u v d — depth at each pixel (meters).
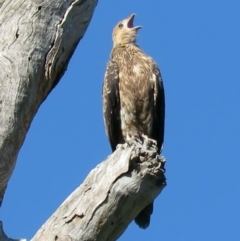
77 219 11.66
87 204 11.66
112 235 11.78
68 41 14.48
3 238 12.40
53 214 11.84
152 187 11.78
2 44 14.03
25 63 13.84
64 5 14.50
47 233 11.65
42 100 14.27
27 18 14.23
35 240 11.63
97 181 11.77
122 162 11.72
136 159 11.74
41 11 14.30
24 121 13.68
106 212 11.62
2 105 13.38
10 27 14.19
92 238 11.63
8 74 13.64
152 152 11.83
